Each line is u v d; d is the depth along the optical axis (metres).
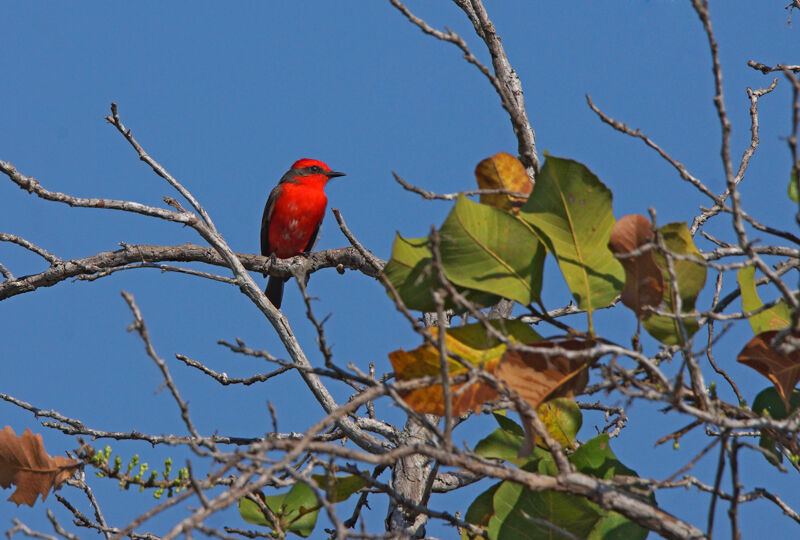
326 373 6.36
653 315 6.48
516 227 6.62
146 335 5.94
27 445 7.53
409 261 6.65
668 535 5.99
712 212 10.02
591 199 6.46
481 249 6.62
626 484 6.14
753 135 9.95
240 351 6.39
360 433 9.47
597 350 5.64
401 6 6.32
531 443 5.98
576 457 6.96
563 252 6.53
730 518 5.87
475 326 6.49
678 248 6.45
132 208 10.17
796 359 6.58
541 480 5.91
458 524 7.24
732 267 5.57
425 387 6.16
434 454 5.60
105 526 9.16
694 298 6.46
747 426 5.64
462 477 9.48
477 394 6.31
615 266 6.54
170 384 6.10
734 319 5.96
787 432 6.16
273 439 5.83
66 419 9.69
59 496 8.81
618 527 6.70
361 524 5.64
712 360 7.71
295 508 8.19
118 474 7.29
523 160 7.78
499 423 7.80
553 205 6.51
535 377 6.25
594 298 6.52
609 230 6.50
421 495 9.26
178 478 7.34
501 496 6.82
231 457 5.57
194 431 6.21
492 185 7.36
